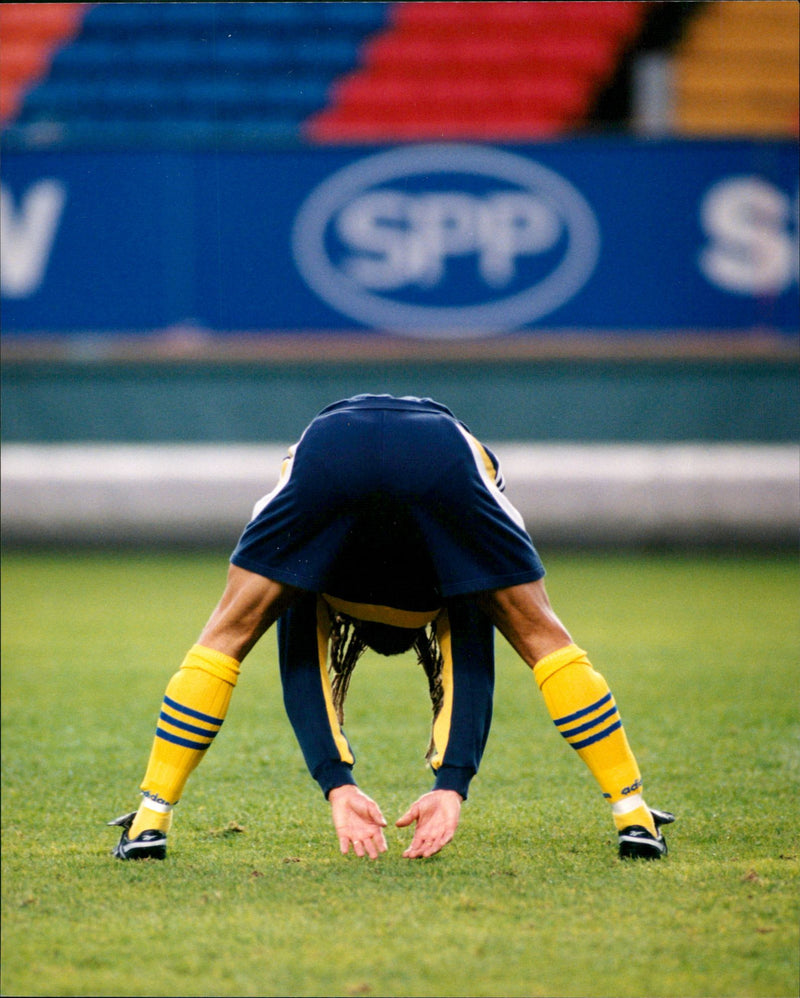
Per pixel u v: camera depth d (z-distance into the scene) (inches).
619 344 1237.1
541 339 1241.4
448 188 1234.0
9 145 1226.6
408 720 603.5
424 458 362.6
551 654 382.3
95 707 637.9
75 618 889.5
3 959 318.7
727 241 1229.7
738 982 305.4
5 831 432.5
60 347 1240.2
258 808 458.6
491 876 376.5
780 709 624.1
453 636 394.6
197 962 317.1
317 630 397.7
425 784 498.9
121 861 392.2
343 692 421.4
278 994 300.5
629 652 765.9
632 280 1235.9
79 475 1194.6
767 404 1235.9
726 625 851.4
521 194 1234.0
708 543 1181.7
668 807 458.9
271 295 1240.8
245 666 743.1
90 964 316.5
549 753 542.0
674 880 371.9
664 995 299.1
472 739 387.5
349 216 1235.2
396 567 381.7
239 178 1230.9
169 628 854.5
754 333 1234.0
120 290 1235.9
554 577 1061.8
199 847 410.6
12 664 743.1
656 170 1226.0
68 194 1227.9
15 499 1196.5
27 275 1236.5
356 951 323.0
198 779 498.6
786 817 445.4
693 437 1242.6
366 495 363.9
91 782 502.9
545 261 1237.1
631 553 1187.9
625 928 335.6
